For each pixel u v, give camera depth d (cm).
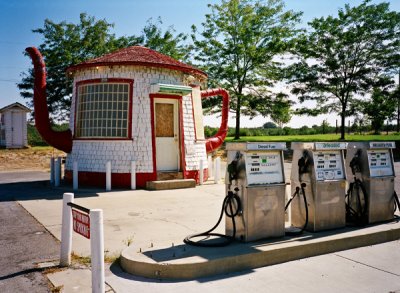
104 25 2888
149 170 1178
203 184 1274
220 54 2895
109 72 1201
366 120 2772
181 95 1248
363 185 667
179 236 609
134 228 682
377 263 517
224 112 1587
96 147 1207
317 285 439
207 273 461
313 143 593
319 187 597
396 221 687
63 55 2750
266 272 477
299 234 581
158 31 3109
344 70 2612
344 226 630
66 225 493
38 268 487
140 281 442
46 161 2138
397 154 2419
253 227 540
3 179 1459
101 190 1127
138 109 1191
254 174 543
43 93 1232
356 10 2492
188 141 1262
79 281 445
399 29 2444
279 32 2867
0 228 685
